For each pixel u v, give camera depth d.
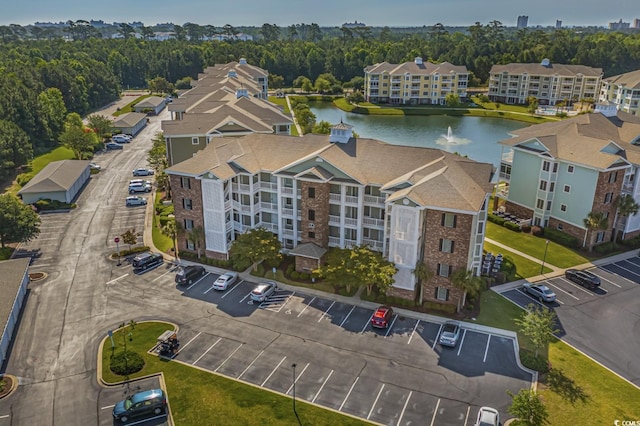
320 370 40.22
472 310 48.91
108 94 183.00
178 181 59.09
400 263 50.00
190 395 37.38
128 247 63.09
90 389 38.22
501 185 77.81
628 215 62.59
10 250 60.91
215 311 48.97
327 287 53.50
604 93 166.75
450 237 47.38
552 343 43.78
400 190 50.81
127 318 47.66
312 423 34.62
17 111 106.75
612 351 42.81
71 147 103.94
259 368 40.47
